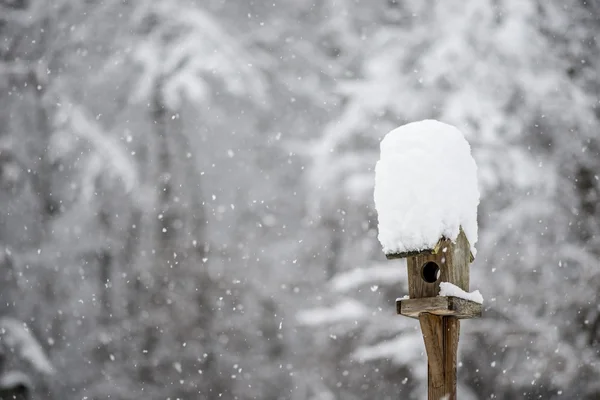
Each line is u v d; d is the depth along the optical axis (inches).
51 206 489.4
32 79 487.5
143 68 489.4
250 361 481.4
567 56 411.8
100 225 493.7
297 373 460.8
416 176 155.8
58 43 496.7
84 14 499.2
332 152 398.3
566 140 396.5
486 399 384.2
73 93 492.7
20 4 506.6
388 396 434.6
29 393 404.8
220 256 501.7
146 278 498.9
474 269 373.7
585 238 392.2
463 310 151.6
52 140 446.0
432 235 152.7
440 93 390.0
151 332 492.7
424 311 152.3
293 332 472.7
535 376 369.7
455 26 396.8
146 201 501.0
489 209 389.7
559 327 375.6
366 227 454.9
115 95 498.9
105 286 493.7
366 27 501.4
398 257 156.4
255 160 514.9
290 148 449.4
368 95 392.8
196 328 492.4
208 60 433.1
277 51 522.6
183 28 456.8
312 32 525.3
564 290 378.6
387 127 405.1
